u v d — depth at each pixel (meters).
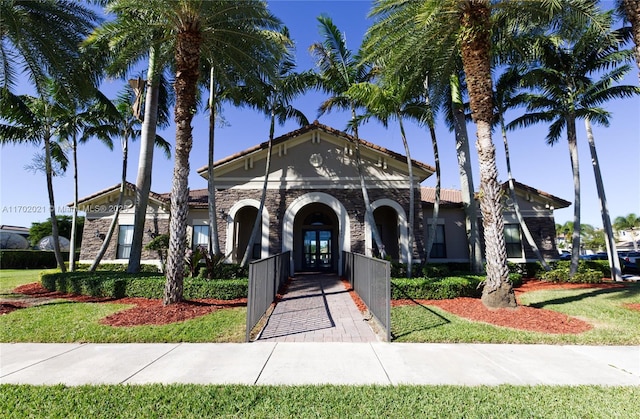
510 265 17.61
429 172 15.98
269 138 15.55
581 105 16.30
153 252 18.89
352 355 5.66
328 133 16.47
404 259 15.65
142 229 14.27
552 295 11.28
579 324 7.49
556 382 4.53
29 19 10.72
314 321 8.07
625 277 18.47
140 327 7.21
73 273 13.47
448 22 10.20
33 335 6.66
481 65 9.29
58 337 6.57
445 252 19.22
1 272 21.84
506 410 3.70
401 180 16.25
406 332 6.94
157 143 19.00
